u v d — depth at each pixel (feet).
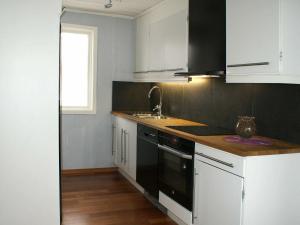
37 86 7.16
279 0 7.18
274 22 7.32
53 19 7.18
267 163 7.38
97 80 16.81
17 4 6.97
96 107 16.83
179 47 11.88
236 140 8.53
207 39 10.10
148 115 15.35
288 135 8.43
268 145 7.90
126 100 17.33
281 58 7.25
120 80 17.25
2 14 6.89
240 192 7.25
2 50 6.93
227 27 8.94
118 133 16.14
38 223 7.32
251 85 9.79
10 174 7.11
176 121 13.20
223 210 7.86
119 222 10.75
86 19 16.38
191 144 9.29
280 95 8.71
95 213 11.45
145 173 12.70
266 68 7.57
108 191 13.91
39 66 7.14
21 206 7.21
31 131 7.18
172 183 10.47
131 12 15.90
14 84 7.02
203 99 12.38
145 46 15.31
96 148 16.93
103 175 16.48
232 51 8.77
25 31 7.02
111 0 13.51
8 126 7.04
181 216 9.86
